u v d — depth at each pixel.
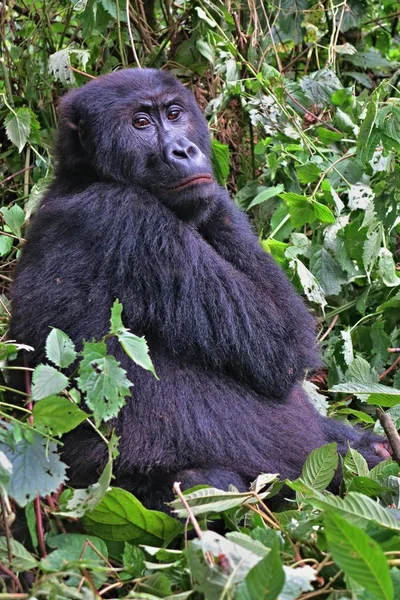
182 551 4.58
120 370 5.04
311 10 10.74
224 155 9.09
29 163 9.95
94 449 6.02
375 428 7.52
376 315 9.09
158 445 6.08
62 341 5.23
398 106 7.88
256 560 4.22
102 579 4.68
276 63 11.05
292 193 8.53
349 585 4.23
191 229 6.75
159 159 6.91
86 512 5.23
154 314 6.41
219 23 10.05
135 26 10.16
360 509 4.59
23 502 4.60
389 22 12.25
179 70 10.04
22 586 4.82
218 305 6.50
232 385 6.62
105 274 6.38
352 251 8.83
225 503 5.04
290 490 6.44
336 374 8.45
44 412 4.87
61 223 6.62
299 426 6.86
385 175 8.87
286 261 8.63
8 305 8.56
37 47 10.20
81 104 7.11
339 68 11.30
